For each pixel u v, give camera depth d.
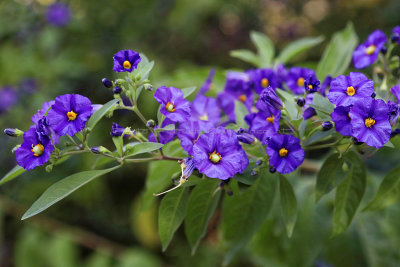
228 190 0.43
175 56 1.16
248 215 0.47
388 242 0.62
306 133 0.45
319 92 0.47
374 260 0.62
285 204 0.44
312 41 0.56
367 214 0.63
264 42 0.58
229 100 0.48
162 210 0.44
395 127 0.41
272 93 0.42
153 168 0.50
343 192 0.45
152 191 0.52
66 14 1.10
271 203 0.47
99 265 0.89
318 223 0.62
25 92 1.00
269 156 0.40
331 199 0.62
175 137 0.45
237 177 0.42
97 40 1.13
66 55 1.06
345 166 0.43
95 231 1.03
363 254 0.63
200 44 1.17
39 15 1.16
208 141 0.40
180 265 0.93
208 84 0.53
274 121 0.42
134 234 1.04
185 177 0.41
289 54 0.57
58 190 0.41
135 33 1.14
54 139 0.42
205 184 0.43
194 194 0.44
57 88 1.02
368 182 0.64
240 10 1.26
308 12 1.36
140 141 0.44
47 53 1.08
